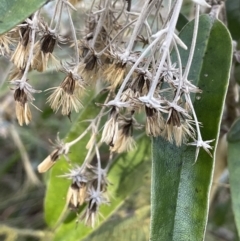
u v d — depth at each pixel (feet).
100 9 0.47
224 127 0.62
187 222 0.40
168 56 0.38
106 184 0.51
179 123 0.38
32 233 0.91
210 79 0.43
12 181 1.29
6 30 0.32
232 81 0.57
